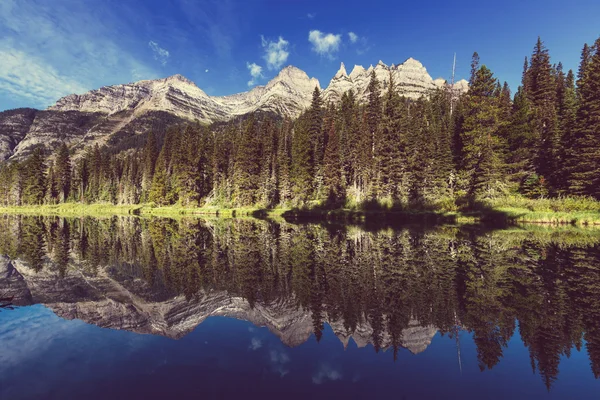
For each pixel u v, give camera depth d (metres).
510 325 7.96
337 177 53.81
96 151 102.56
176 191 77.38
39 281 13.48
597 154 34.25
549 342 7.02
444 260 15.91
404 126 52.38
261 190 63.62
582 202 33.97
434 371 5.83
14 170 104.44
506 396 5.02
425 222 37.66
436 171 48.44
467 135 43.66
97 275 14.48
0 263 17.48
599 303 9.45
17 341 7.29
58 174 98.69
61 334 7.75
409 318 8.49
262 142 70.25
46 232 32.78
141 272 14.91
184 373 5.72
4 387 5.21
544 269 13.79
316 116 62.44
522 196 42.19
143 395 4.96
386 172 50.72
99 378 5.52
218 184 71.75
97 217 57.97
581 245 19.67
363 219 43.28
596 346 6.78
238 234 28.62
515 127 44.88
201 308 9.68
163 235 29.09
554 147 41.50
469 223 35.25
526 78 57.88
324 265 15.22
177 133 90.81
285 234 27.98
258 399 4.85
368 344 7.05
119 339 7.41
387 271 13.79
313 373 5.73
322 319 8.54
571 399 4.93
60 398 4.84
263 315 8.98
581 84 40.03
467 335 7.43
